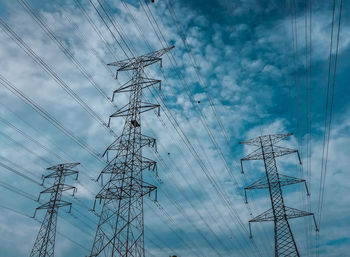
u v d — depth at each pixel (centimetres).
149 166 2489
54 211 3197
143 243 2052
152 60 2709
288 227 2559
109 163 2375
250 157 3142
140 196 2228
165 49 2597
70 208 3033
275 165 2959
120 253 1938
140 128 2523
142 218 2142
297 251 2391
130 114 2564
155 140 2577
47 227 3108
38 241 3059
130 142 2405
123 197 2148
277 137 3131
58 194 3281
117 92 2691
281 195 2747
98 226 2109
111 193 2206
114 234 2012
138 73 2741
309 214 2588
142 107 2581
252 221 2781
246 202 3019
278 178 2853
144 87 2652
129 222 2039
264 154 3077
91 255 2002
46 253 2969
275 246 2514
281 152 3044
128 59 2819
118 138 2455
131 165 2281
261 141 3164
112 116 2594
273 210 2702
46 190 3344
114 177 2273
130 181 2211
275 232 2586
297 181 2784
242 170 3139
